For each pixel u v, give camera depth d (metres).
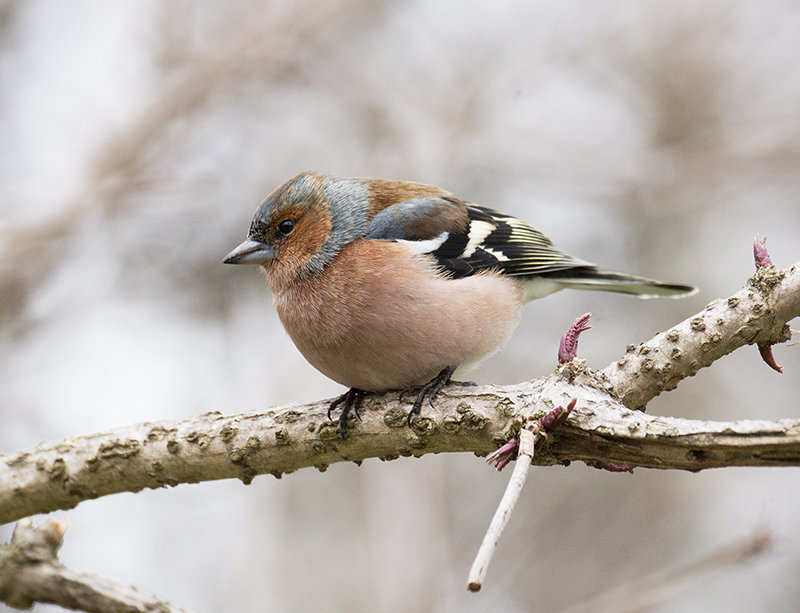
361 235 7.98
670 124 15.71
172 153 14.38
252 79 15.03
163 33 14.69
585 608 8.85
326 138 15.16
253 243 8.21
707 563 8.74
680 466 5.37
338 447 6.62
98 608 5.46
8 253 13.05
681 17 15.84
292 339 8.05
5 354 12.73
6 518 6.88
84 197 13.52
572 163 15.27
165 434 6.70
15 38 14.56
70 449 6.73
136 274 14.14
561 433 5.68
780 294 6.23
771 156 15.29
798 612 12.39
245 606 11.59
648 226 15.28
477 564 4.39
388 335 7.38
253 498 12.16
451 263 8.15
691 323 6.40
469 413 6.19
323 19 15.01
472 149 15.27
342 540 12.81
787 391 13.73
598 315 14.07
